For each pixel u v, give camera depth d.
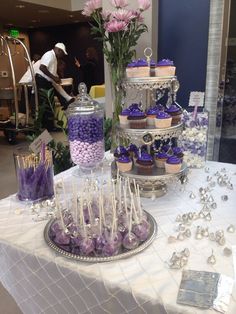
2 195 2.74
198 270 0.66
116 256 0.70
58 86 4.29
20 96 4.37
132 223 0.76
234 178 1.20
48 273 0.73
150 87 1.01
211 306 0.56
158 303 0.59
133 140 1.05
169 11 1.59
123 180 0.96
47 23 8.30
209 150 1.68
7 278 0.85
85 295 0.69
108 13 1.35
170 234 0.81
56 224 0.80
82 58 8.59
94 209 0.80
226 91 1.63
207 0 1.50
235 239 0.78
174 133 1.00
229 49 1.55
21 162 0.99
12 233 0.83
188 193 1.07
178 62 1.65
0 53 4.20
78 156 1.21
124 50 1.36
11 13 6.67
